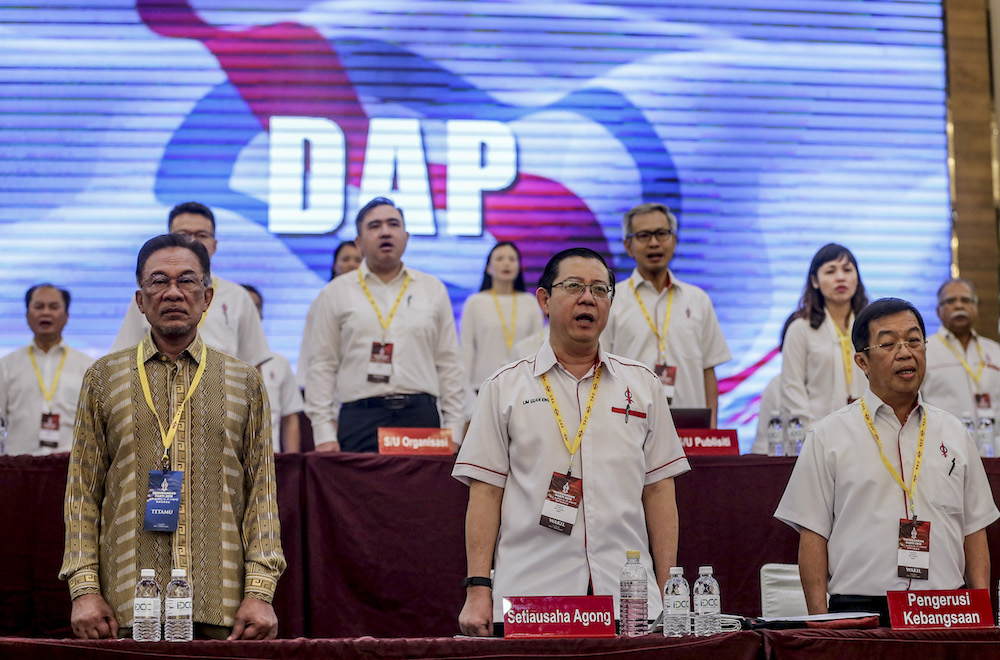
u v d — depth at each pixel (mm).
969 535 3447
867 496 3393
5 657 2301
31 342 6363
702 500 4324
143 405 3018
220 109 7969
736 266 8188
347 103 8078
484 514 3125
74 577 2887
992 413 5840
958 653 2525
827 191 8344
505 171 8133
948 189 8445
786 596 3688
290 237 7855
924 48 8594
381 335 4930
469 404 6547
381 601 4164
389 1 8234
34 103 7828
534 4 8352
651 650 2420
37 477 4016
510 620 2537
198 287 3088
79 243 7703
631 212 5188
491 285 7016
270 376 6172
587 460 3100
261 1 8125
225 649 2359
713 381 5188
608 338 5137
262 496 3090
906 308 3471
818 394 4922
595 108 8281
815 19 8516
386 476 4234
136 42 7980
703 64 8398
